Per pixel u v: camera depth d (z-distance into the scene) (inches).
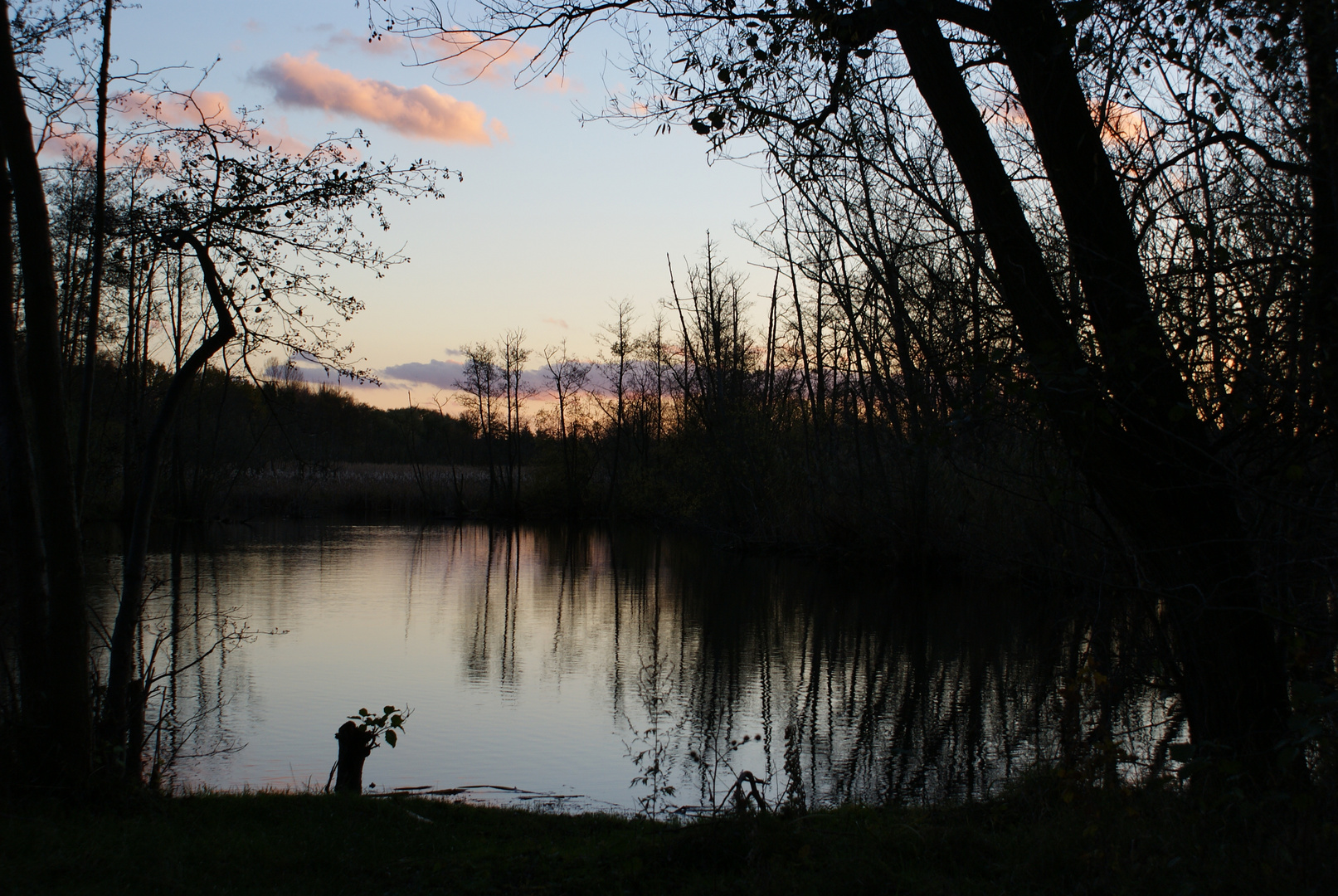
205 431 1625.2
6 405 246.8
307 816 265.4
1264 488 205.8
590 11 252.7
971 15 229.3
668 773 394.9
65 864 204.8
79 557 254.7
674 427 1871.3
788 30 236.5
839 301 518.3
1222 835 196.4
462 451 3083.2
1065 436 225.3
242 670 585.3
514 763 408.5
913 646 692.7
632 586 1042.7
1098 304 214.1
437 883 215.8
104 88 320.5
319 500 2075.5
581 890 206.7
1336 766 190.1
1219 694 226.4
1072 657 559.5
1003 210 229.5
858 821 244.7
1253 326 191.6
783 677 592.1
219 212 299.1
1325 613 216.8
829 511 1253.7
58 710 246.8
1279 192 207.3
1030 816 234.7
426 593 945.5
